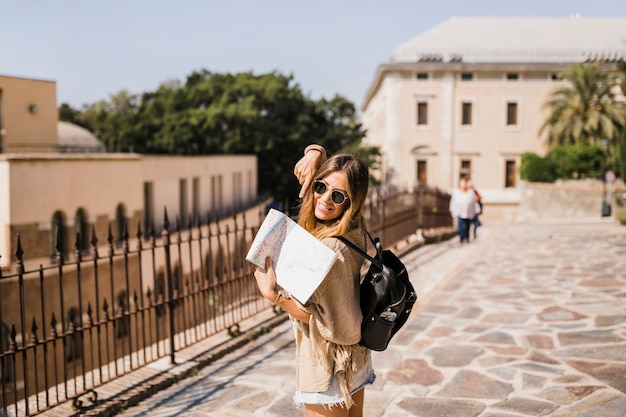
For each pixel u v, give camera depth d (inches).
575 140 1547.7
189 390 211.0
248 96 1984.5
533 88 1854.1
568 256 460.1
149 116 1946.4
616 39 2086.6
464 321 275.0
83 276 733.9
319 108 2132.1
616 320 259.6
